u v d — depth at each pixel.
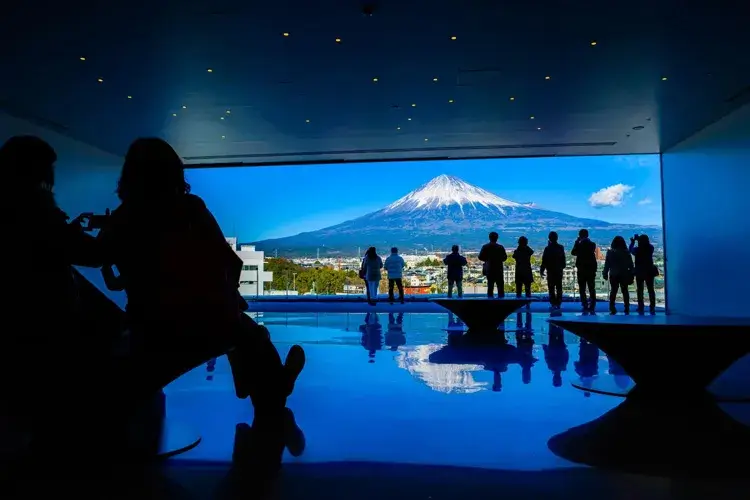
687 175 12.41
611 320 3.71
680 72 8.08
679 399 3.44
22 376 2.16
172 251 2.10
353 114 10.15
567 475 2.11
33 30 6.46
